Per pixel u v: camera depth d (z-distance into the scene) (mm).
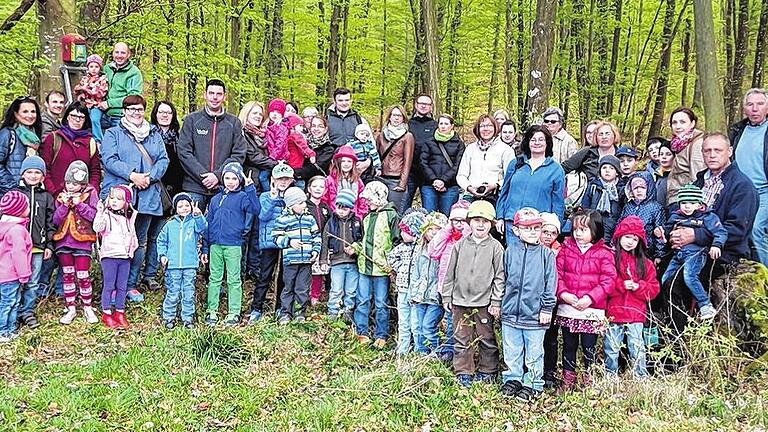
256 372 5301
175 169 7133
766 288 5332
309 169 7152
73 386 4691
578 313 5234
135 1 10523
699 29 8242
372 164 7160
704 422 4465
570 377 5312
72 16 8055
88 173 6582
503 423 4617
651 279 5305
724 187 5438
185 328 6094
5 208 5746
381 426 4453
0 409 4273
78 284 6520
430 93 10836
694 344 5031
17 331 5895
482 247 5395
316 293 7027
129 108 6422
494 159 6762
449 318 5742
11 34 9117
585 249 5363
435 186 7297
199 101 18281
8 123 6242
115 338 5879
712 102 8172
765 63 15742
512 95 19031
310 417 4492
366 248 6184
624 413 4688
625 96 18359
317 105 17375
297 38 18156
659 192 6234
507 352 5277
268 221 6445
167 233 6262
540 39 9828
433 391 5020
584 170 6367
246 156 6984
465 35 17547
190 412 4508
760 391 4840
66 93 7590
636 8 17266
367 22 18297
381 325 6207
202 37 13039
